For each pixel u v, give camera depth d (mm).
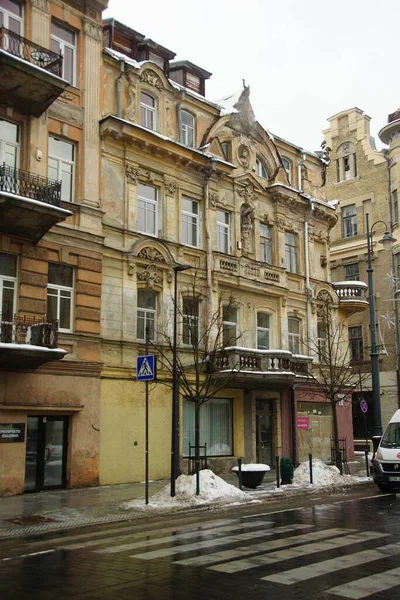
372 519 13344
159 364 23422
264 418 28156
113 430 21438
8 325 18266
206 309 25703
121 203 23141
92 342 21094
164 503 16156
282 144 32312
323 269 33594
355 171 45500
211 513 14914
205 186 26578
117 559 9570
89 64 22594
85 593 7566
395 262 41844
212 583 7980
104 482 20891
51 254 20359
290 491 18875
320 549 10070
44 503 16547
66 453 20031
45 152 20562
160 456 22969
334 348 32156
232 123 28750
